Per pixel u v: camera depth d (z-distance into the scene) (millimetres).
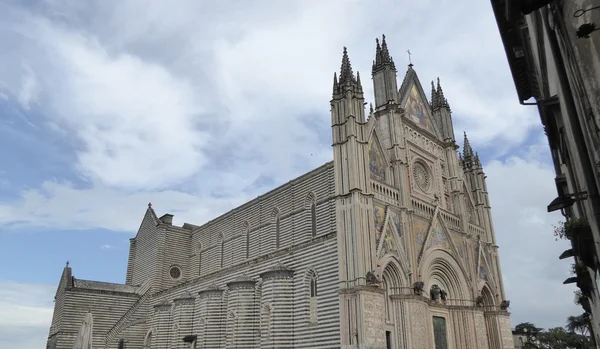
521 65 17812
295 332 47969
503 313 61062
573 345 79812
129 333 71812
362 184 46250
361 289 41344
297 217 56219
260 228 63094
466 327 53688
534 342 85125
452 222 59375
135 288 79500
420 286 47375
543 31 12930
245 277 56219
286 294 49688
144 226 84875
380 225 47000
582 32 8445
